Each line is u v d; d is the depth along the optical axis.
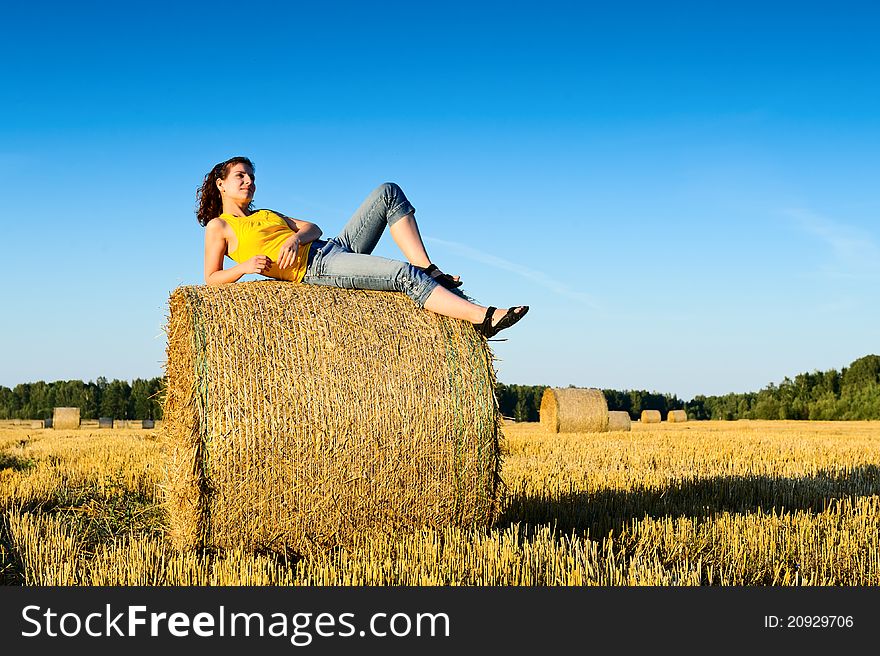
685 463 12.20
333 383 5.36
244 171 6.04
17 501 8.23
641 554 5.41
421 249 6.12
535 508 7.26
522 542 5.66
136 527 6.83
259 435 5.23
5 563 5.58
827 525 6.26
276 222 5.88
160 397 6.11
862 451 14.57
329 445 5.32
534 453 13.67
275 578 4.87
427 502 5.57
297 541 5.37
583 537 6.03
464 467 5.63
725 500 8.38
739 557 5.31
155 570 5.11
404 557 5.16
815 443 16.84
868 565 5.21
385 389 5.45
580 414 23.03
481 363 5.73
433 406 5.54
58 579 5.04
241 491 5.23
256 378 5.25
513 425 31.14
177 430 5.61
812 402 66.19
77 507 7.98
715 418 82.25
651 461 12.41
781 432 26.30
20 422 60.25
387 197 6.15
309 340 5.40
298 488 5.30
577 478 9.84
